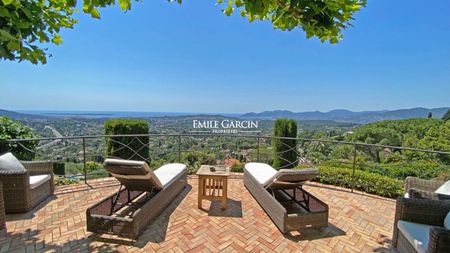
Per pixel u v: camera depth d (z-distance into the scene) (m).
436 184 2.91
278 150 6.17
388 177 4.21
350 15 1.68
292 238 2.58
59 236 2.46
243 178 4.55
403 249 2.18
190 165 5.45
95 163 5.08
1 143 4.32
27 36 1.90
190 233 2.63
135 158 5.55
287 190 3.44
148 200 2.91
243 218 3.03
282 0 1.62
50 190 3.60
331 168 4.78
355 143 4.13
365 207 3.46
